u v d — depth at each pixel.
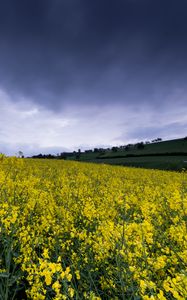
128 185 13.09
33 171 16.20
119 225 4.66
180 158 61.09
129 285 4.07
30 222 6.34
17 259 4.81
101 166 26.72
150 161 58.31
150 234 4.41
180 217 5.58
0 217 5.05
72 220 6.50
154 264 3.97
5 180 7.98
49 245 5.45
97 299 3.63
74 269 4.93
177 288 3.08
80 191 9.16
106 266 4.93
